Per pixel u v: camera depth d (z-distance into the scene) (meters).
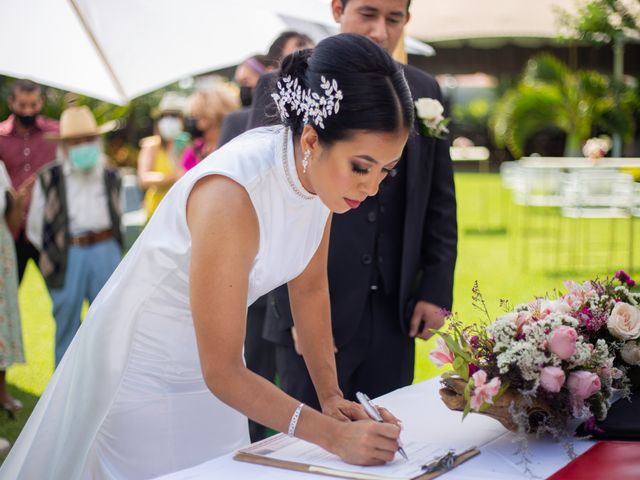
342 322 2.75
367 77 1.65
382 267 2.79
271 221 1.85
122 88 5.48
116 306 2.01
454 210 2.97
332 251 2.74
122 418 2.07
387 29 2.72
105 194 5.18
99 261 5.17
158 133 6.96
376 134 1.65
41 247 5.15
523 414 1.75
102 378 2.02
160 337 2.04
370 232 2.76
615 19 7.72
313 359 2.12
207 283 1.74
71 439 2.04
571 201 8.34
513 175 10.61
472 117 22.28
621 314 2.03
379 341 2.83
